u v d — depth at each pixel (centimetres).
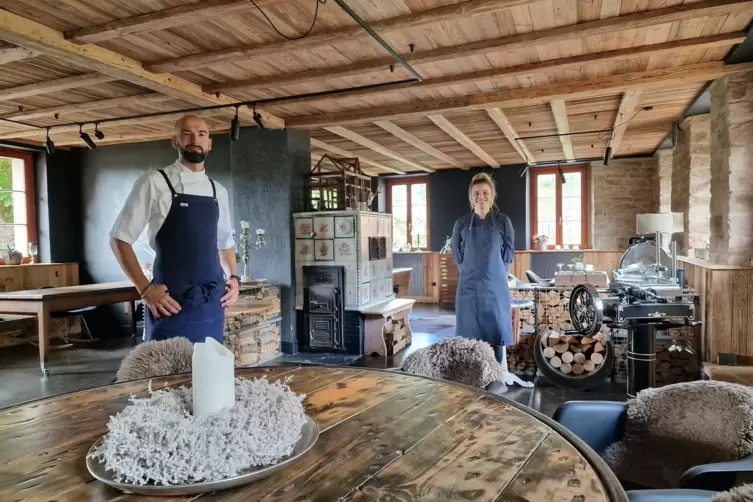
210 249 229
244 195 549
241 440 89
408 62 362
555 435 108
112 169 647
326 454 99
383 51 354
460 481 87
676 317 295
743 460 126
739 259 372
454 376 172
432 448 101
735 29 324
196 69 385
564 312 430
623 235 837
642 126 614
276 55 356
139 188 218
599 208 847
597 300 283
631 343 314
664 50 345
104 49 337
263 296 510
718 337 367
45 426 118
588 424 159
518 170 897
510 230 344
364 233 524
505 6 274
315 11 289
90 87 417
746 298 361
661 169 758
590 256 830
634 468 154
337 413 123
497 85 433
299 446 99
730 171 373
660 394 153
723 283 365
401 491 83
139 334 643
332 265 523
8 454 101
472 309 345
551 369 399
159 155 623
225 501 81
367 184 590
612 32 319
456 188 940
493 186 346
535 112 530
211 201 230
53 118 511
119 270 653
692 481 121
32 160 643
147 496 83
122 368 175
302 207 554
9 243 627
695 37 336
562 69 384
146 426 89
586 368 393
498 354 347
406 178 1015
